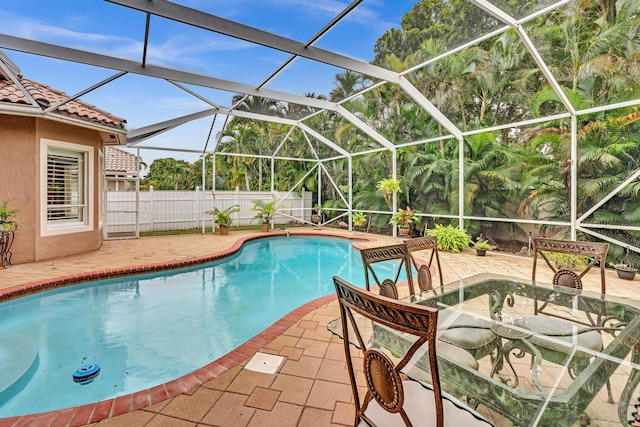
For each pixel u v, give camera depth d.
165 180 20.48
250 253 9.01
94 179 7.63
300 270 7.20
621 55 5.47
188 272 6.71
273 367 2.57
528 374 1.84
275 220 13.62
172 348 3.45
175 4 4.18
